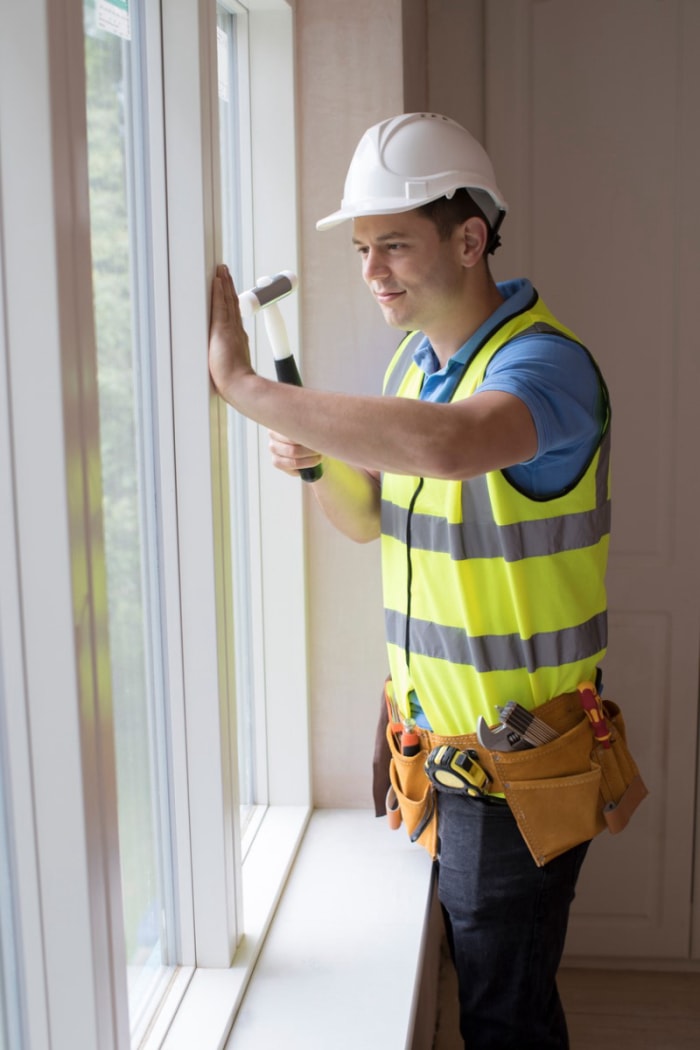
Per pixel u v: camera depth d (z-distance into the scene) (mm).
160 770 1412
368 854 1854
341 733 2021
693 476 2572
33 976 979
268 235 1826
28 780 930
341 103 1813
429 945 2127
